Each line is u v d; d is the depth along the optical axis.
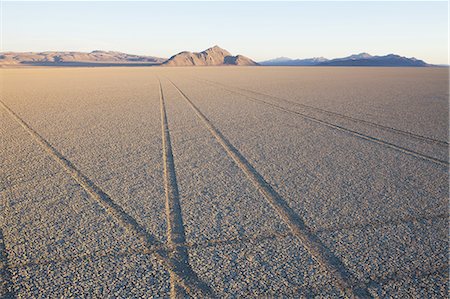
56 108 15.63
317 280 3.55
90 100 18.69
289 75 49.56
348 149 8.38
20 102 18.05
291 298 3.29
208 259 3.91
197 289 3.43
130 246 4.18
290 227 4.62
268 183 6.18
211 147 8.61
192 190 5.88
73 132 10.51
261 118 12.48
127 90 24.86
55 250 4.11
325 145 8.74
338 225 4.68
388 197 5.58
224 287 3.45
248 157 7.75
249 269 3.73
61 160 7.66
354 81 33.50
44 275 3.66
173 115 13.32
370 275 3.64
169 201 5.46
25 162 7.52
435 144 8.82
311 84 29.44
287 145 8.76
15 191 5.91
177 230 4.56
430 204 5.32
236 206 5.25
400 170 6.86
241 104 16.22
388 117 12.57
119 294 3.36
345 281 3.54
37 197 5.64
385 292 3.38
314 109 14.55
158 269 3.74
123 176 6.59
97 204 5.36
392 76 44.38
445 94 20.34
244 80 36.28
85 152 8.27
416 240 4.30
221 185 6.09
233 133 10.15
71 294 3.37
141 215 4.97
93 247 4.16
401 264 3.82
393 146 8.63
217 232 4.49
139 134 10.14
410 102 16.66
